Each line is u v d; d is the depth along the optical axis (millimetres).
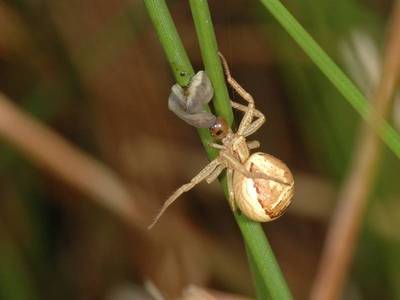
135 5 134
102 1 135
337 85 86
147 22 138
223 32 145
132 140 142
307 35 85
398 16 92
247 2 144
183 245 144
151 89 141
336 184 128
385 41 121
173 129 145
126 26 135
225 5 145
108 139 143
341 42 120
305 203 143
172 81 144
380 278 132
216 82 88
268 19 130
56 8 137
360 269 133
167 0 145
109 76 139
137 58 139
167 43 85
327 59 86
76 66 138
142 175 143
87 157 133
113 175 135
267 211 94
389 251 126
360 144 96
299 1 120
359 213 97
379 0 131
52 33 140
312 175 144
